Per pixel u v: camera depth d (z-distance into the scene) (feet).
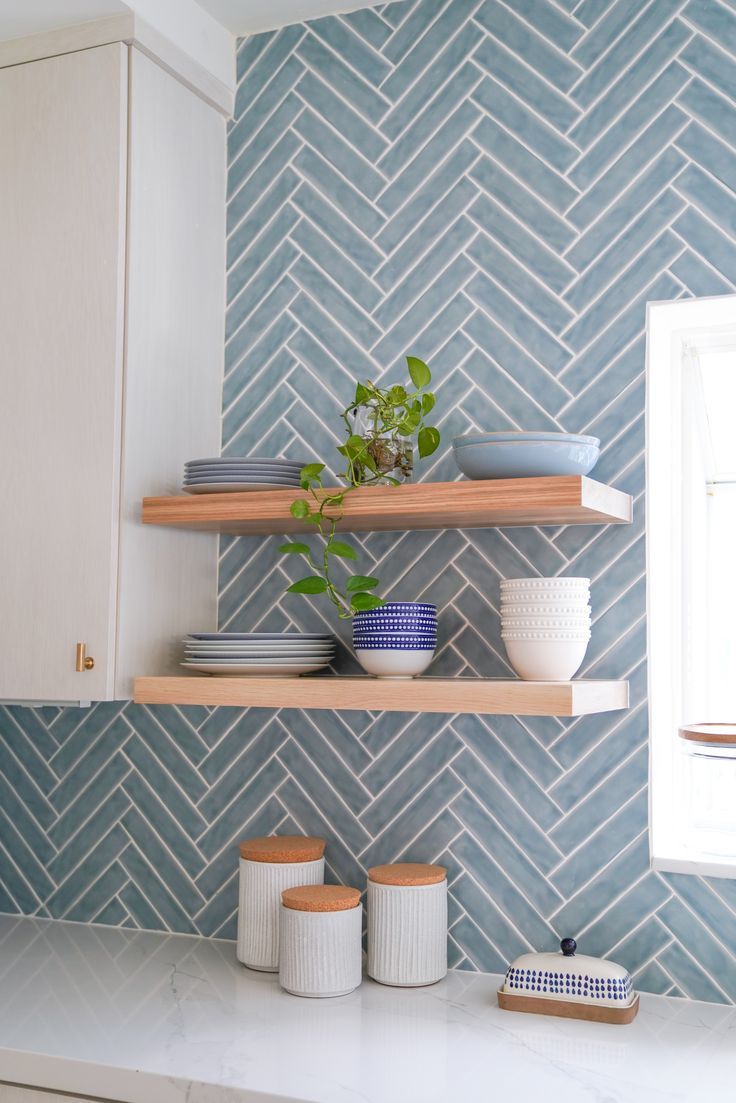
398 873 6.34
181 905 7.38
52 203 6.72
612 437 6.44
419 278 7.04
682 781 6.72
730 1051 5.28
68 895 7.72
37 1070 5.17
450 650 6.78
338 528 6.89
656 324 6.54
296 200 7.47
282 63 7.57
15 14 6.60
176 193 7.09
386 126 7.20
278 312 7.47
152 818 7.50
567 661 5.92
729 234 6.23
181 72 7.07
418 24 7.14
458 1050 5.24
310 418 7.30
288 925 6.06
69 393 6.59
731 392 6.92
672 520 6.79
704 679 6.95
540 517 6.14
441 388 6.90
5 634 6.66
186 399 7.18
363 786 6.94
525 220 6.75
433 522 6.48
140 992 6.10
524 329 6.72
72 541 6.52
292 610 7.27
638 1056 5.19
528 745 6.54
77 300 6.61
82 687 6.43
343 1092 4.71
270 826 7.17
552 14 6.75
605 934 6.27
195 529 7.10
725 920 6.03
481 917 6.57
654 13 6.48
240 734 7.30
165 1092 4.90
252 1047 5.24
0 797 7.93
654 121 6.45
